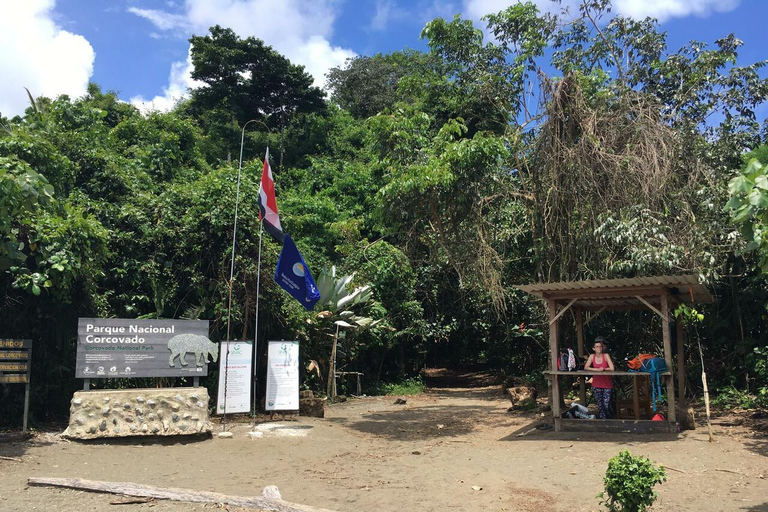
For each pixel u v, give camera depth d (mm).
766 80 13227
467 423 11414
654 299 10352
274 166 31406
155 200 12688
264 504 5418
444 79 16766
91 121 15469
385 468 7371
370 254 18578
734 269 12500
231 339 12383
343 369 17094
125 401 9016
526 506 5582
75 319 10430
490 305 18078
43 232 9359
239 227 12375
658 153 10844
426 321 19734
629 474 4684
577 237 11555
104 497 5805
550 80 11602
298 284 11359
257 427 10578
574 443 8586
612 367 9602
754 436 8539
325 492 6129
